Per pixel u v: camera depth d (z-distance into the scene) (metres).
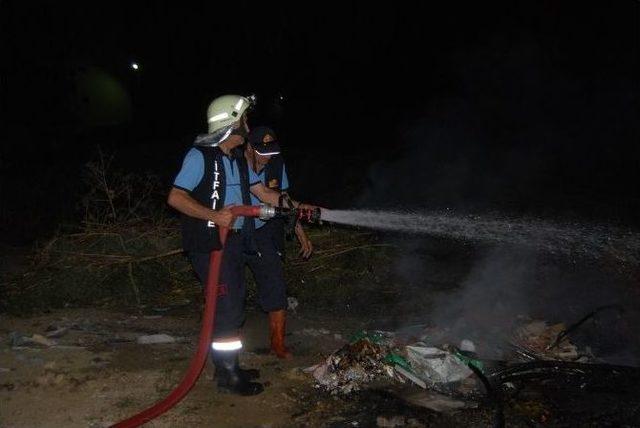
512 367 4.89
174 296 7.09
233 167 4.58
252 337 5.79
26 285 6.91
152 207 8.67
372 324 6.23
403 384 4.70
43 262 7.27
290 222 4.77
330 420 4.21
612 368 4.91
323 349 5.50
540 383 4.73
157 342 5.62
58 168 15.90
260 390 4.59
